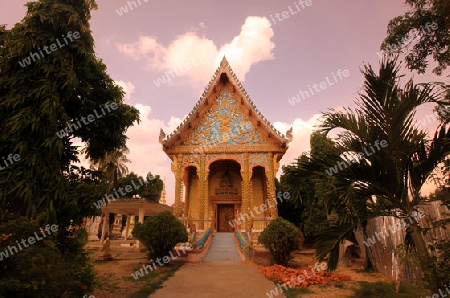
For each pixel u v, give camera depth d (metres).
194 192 23.78
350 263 12.82
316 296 7.05
